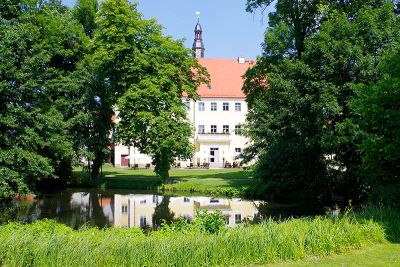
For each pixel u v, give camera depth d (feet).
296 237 33.71
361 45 68.03
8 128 50.88
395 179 48.26
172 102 117.50
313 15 94.84
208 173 147.33
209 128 201.36
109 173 155.63
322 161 83.46
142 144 118.11
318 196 89.61
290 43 99.04
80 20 133.59
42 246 29.22
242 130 108.06
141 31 117.29
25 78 51.06
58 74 114.32
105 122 127.85
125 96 111.65
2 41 49.24
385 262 30.99
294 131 87.10
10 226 35.58
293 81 75.05
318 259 32.17
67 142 112.27
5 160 49.16
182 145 117.70
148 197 101.19
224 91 204.23
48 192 112.47
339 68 69.21
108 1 112.37
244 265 30.94
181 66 125.18
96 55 111.14
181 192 110.01
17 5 73.31
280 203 88.84
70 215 75.66
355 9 81.56
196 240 31.12
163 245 30.17
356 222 37.96
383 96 44.86
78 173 137.28
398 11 85.30
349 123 65.87
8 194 49.90
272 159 91.56
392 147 43.93
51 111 65.62
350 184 79.10
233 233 32.71
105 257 29.09
